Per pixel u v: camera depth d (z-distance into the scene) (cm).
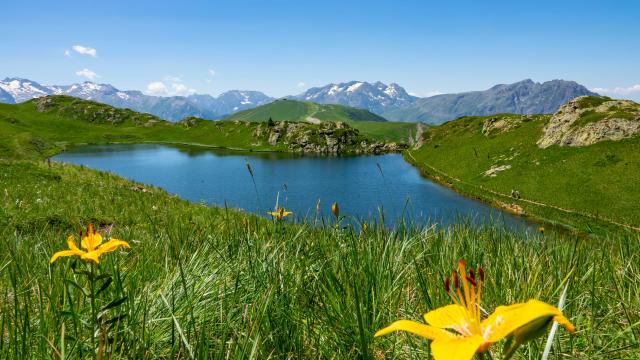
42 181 2489
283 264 368
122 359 243
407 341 290
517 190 6488
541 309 104
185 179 8906
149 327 290
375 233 479
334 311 306
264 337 273
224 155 14700
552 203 5678
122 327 273
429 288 342
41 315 257
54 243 555
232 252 448
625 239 530
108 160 12394
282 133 17838
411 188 7644
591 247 503
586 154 6719
